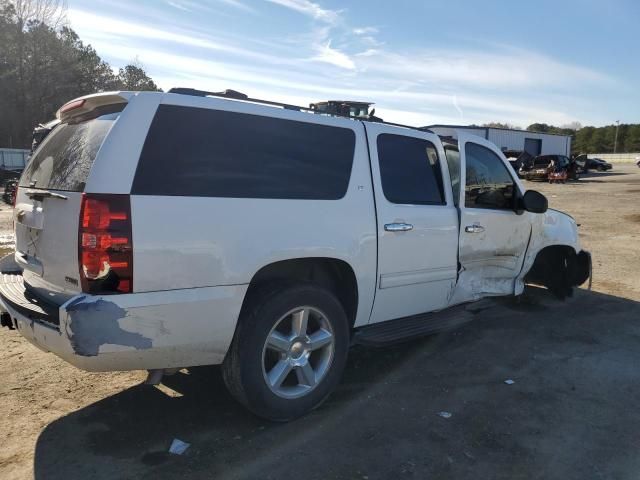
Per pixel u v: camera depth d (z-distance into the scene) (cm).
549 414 376
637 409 387
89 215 279
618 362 477
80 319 274
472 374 446
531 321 597
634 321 600
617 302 681
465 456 320
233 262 316
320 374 368
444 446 331
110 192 281
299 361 355
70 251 290
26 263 347
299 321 350
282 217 338
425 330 440
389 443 333
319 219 357
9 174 2875
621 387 425
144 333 290
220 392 400
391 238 402
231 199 318
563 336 546
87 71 6100
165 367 311
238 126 334
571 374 449
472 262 487
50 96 5672
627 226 1451
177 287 298
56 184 317
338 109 438
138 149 293
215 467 305
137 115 298
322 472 301
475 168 494
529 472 305
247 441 333
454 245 460
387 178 409
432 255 440
